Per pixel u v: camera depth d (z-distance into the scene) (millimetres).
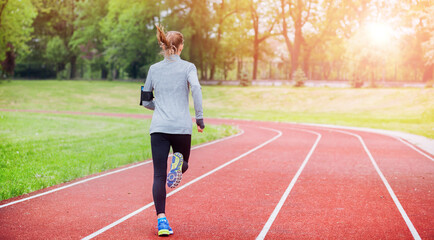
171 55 4391
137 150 11828
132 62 65438
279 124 25953
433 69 39719
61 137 14445
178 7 57125
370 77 46125
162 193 4230
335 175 8328
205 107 43281
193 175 8180
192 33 56156
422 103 32906
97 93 50625
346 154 11750
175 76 4305
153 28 60969
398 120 27578
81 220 4926
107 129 18375
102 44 70625
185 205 5734
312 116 33406
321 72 58219
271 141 15391
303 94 45562
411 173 8617
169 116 4211
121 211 5363
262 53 69938
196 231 4520
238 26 64750
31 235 4324
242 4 61125
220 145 13859
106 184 7164
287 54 72438
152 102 4484
